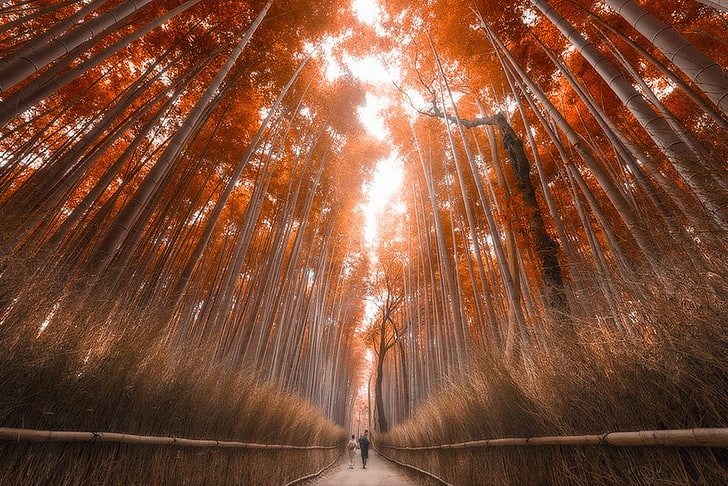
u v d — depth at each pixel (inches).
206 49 245.4
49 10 146.3
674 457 52.5
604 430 69.1
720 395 47.8
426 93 351.9
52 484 64.9
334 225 513.7
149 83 183.0
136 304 127.4
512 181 304.8
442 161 411.5
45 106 219.9
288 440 223.3
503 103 279.9
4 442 57.3
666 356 54.7
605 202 236.7
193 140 227.5
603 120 157.1
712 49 196.5
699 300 52.8
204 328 213.8
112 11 110.7
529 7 239.8
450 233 437.7
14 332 62.8
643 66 237.1
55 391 67.3
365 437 491.5
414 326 499.5
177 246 248.2
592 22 215.8
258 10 252.5
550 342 96.5
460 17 265.1
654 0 211.0
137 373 90.8
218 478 129.4
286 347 348.2
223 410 136.8
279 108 342.6
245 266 370.6
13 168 141.3
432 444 240.2
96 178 251.0
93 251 112.1
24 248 78.2
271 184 378.6
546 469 92.0
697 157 75.9
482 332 262.5
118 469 80.6
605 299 81.7
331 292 617.0
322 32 312.5
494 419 123.6
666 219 69.6
